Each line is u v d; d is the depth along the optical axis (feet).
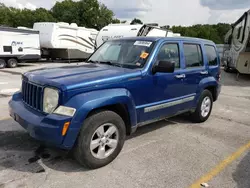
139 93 12.06
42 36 62.85
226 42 59.36
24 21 164.55
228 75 51.75
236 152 13.17
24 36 54.54
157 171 10.80
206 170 11.11
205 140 14.71
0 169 10.33
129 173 10.53
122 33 44.24
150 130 16.07
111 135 11.09
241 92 32.50
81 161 10.37
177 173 10.73
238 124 18.28
